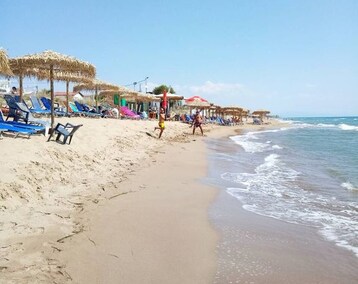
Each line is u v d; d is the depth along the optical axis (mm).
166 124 25750
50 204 5270
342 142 23281
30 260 3504
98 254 3881
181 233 4797
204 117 41094
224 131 34375
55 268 3432
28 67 9953
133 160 10250
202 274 3676
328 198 7473
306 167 11883
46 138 9141
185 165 10734
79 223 4719
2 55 7527
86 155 8797
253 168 11414
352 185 8844
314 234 5176
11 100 9961
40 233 4176
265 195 7574
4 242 3809
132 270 3613
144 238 4484
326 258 4316
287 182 9133
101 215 5176
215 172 10070
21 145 7582
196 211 5934
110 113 23766
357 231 5363
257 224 5496
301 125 68312
